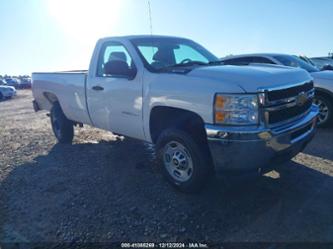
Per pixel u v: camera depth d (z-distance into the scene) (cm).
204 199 357
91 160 509
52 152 565
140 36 457
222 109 305
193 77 341
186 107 336
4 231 307
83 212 338
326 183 384
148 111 388
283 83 325
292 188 373
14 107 1451
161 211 334
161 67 410
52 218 328
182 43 495
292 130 325
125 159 506
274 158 321
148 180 417
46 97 636
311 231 288
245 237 283
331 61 1347
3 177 444
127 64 416
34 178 437
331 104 635
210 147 318
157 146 388
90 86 487
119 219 321
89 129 758
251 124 300
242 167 307
